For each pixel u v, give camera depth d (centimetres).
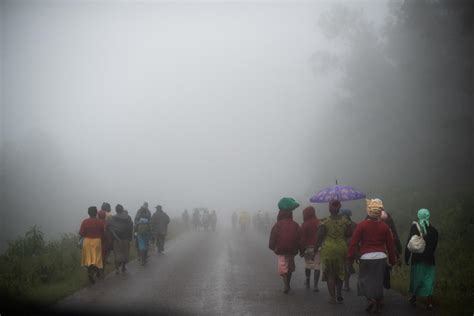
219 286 1089
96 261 1116
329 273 905
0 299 892
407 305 859
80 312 811
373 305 833
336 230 923
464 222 1609
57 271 1174
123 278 1209
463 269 1111
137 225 1537
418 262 834
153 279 1193
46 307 848
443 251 1371
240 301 917
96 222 1138
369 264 804
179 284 1116
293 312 822
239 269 1390
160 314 802
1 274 1095
